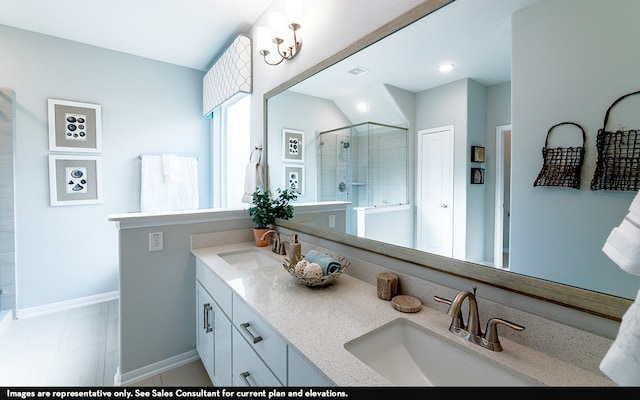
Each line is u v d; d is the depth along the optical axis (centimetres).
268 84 221
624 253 45
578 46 73
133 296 183
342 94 151
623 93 66
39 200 268
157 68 324
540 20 80
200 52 306
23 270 263
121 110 305
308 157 179
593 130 71
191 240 203
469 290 99
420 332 97
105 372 190
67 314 270
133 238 182
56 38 272
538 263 82
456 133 102
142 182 310
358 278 143
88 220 291
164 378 185
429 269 111
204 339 184
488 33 91
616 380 45
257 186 236
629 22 65
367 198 139
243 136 337
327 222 166
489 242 93
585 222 73
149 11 232
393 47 123
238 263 200
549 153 79
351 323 99
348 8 144
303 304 114
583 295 74
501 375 77
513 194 87
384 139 130
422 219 114
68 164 279
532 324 83
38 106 266
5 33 252
